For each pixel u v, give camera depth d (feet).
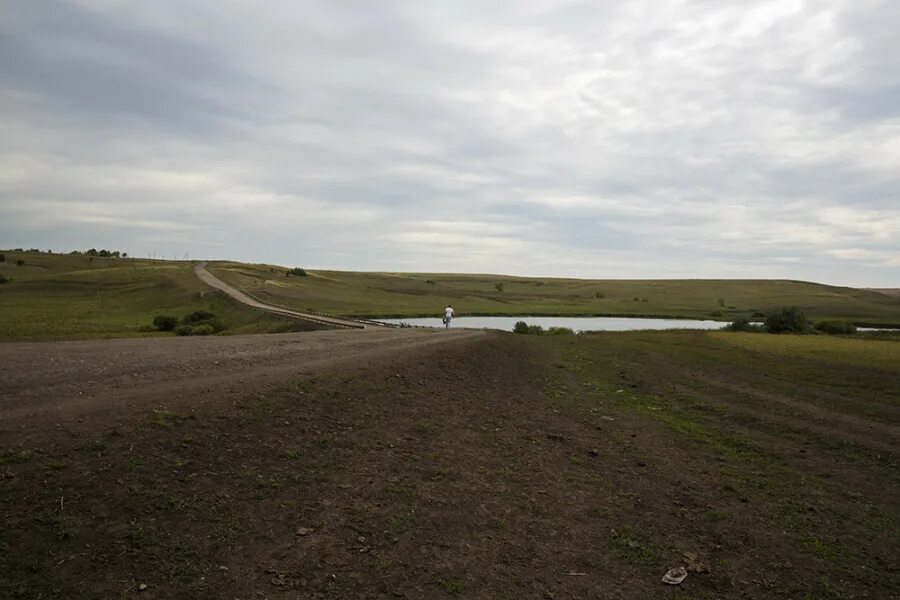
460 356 73.31
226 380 38.29
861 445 45.96
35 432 24.22
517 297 606.55
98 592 16.29
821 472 39.01
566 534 25.53
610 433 46.47
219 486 23.68
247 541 20.53
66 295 321.93
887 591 22.86
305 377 42.63
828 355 108.06
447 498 27.53
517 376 73.15
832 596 22.24
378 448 32.76
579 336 161.38
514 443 39.50
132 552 18.30
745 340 143.84
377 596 18.83
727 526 28.22
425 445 35.17
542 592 20.61
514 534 24.85
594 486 32.40
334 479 27.25
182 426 27.99
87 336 126.00
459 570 21.24
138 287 354.95
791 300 604.90
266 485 24.85
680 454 41.45
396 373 52.75
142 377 37.60
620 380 77.97
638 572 22.88
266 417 32.32
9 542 17.19
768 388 72.54
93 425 26.00
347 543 21.77
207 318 197.57
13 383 32.71
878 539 28.04
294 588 18.45
